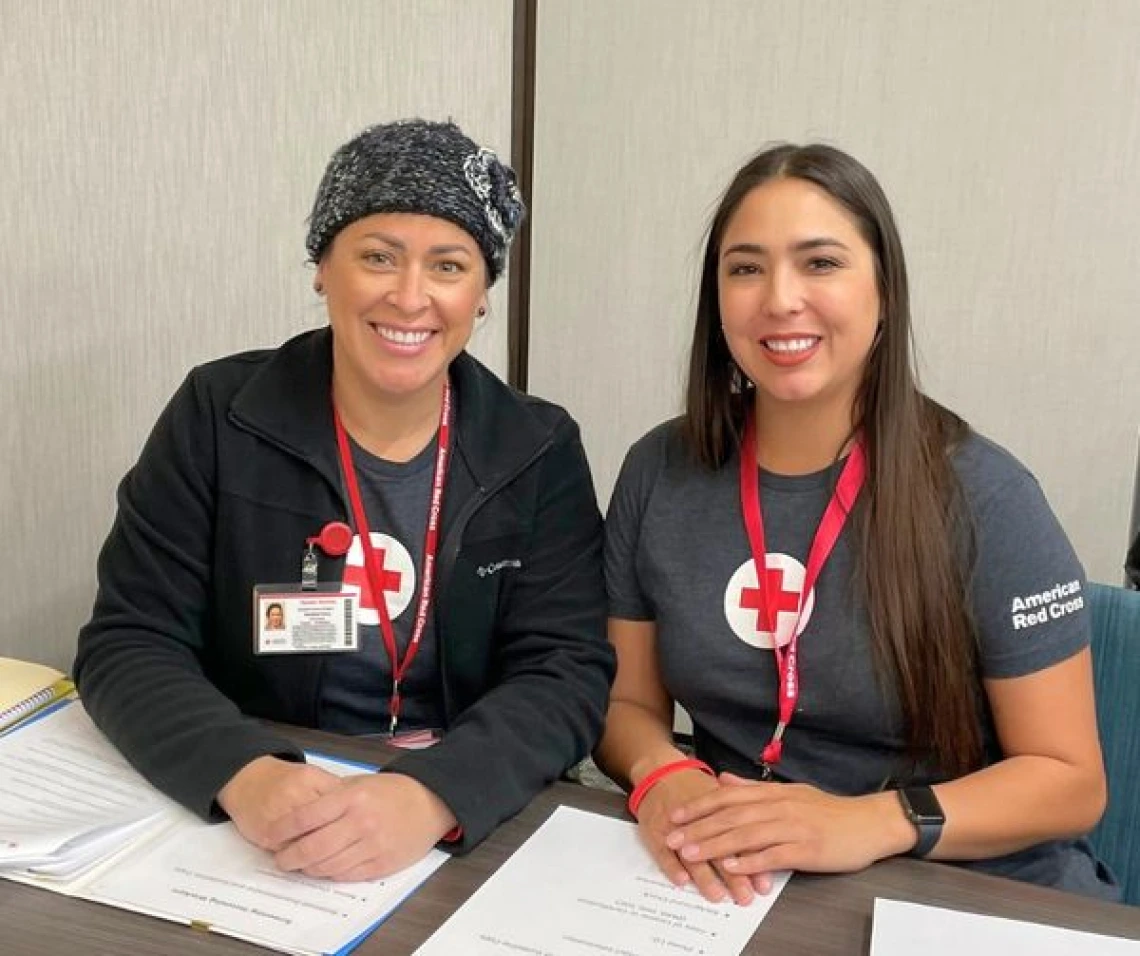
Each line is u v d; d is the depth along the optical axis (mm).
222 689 1357
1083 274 2340
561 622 1337
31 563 2010
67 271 1907
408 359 1233
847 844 988
